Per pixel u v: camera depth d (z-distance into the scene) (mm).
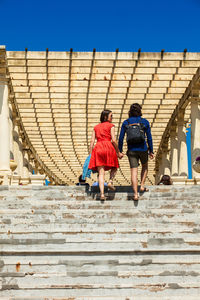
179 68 15562
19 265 5922
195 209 7133
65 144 25141
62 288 5668
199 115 15930
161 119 21234
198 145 15773
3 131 14117
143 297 5480
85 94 17953
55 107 19156
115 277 5820
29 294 5641
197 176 15789
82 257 6039
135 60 14945
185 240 6277
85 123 21328
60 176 37812
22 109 19531
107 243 6281
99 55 14727
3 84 14445
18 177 15164
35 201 7496
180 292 5664
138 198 7664
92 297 5465
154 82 16797
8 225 6566
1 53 14289
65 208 7312
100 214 6953
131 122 7738
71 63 15055
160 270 5891
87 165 8602
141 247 6242
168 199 7691
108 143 7695
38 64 14953
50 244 6250
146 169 7918
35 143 24734
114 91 17500
